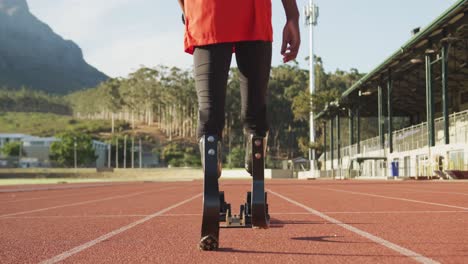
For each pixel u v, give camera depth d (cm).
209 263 220
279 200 796
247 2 238
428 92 3034
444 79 2817
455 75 4100
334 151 6234
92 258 241
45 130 19162
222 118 246
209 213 243
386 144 4012
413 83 4428
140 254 251
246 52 245
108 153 13938
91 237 328
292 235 320
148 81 15050
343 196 922
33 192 1450
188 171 8481
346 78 12344
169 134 15262
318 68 12131
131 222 436
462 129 2781
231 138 11362
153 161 13575
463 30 2750
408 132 3562
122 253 255
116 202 814
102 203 786
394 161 3791
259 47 243
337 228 363
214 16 237
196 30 239
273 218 454
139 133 15538
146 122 17325
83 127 17238
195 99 13825
